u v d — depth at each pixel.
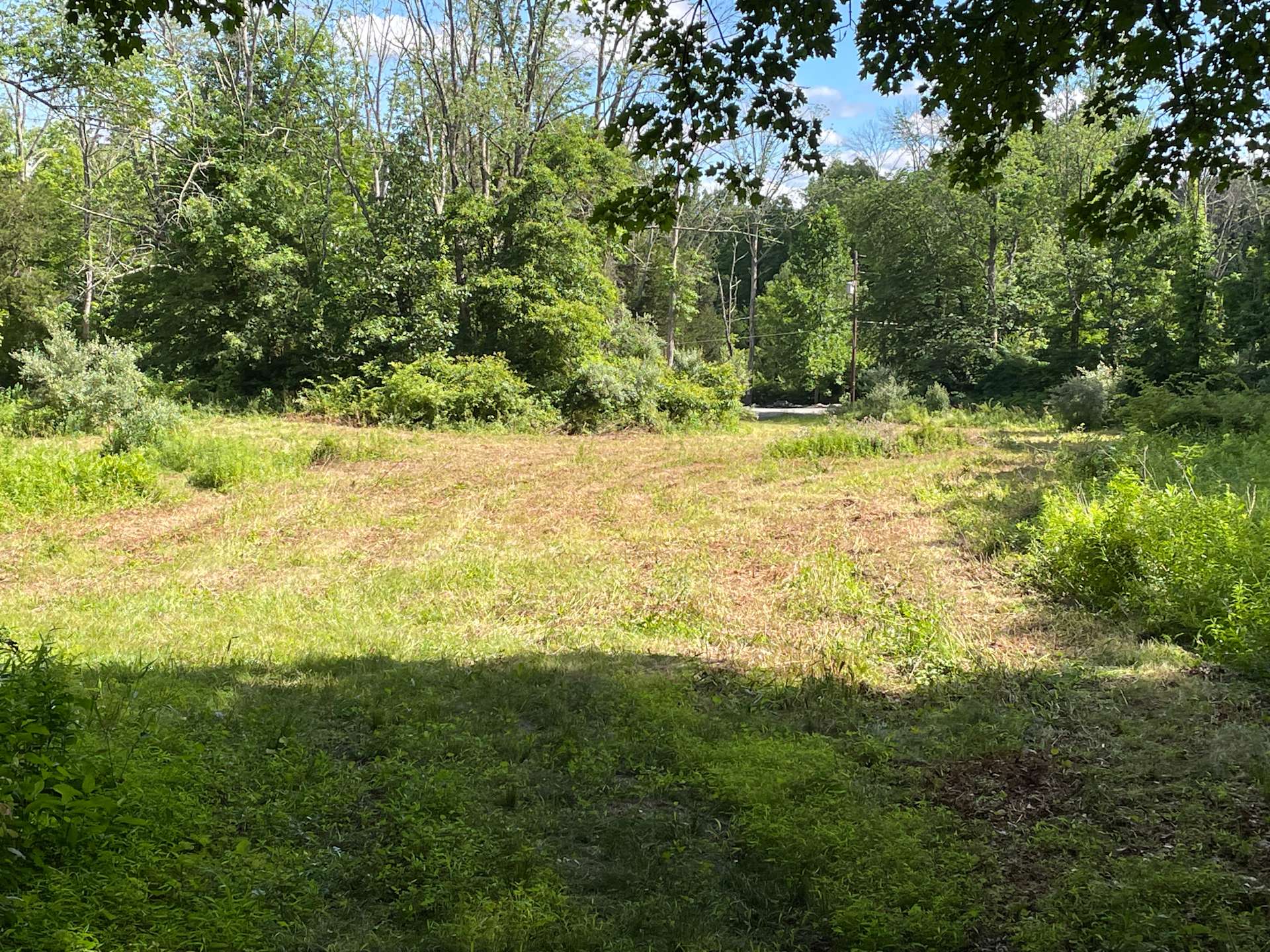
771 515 12.53
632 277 52.59
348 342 28.16
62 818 3.45
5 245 27.47
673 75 5.48
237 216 28.44
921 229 44.34
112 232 35.81
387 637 7.61
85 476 13.28
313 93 31.92
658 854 4.09
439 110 31.89
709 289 71.50
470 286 29.20
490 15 31.67
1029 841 4.16
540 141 30.72
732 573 9.71
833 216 58.91
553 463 18.05
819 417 40.62
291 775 4.68
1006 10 4.83
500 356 27.78
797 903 3.76
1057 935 3.33
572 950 3.29
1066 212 5.91
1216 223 50.03
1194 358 30.19
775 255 76.62
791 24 5.18
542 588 9.13
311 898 3.54
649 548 10.80
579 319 28.84
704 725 5.64
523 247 29.59
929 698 6.16
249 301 28.64
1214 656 6.57
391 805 4.41
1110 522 8.20
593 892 3.80
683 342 62.50
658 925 3.51
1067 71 5.29
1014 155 40.41
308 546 11.09
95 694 5.46
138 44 5.51
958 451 18.58
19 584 9.39
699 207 52.22
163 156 31.88
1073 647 7.04
